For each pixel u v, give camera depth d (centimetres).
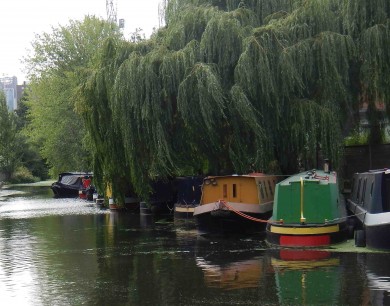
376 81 1958
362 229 1630
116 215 2870
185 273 1296
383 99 1997
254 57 1992
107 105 2298
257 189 1970
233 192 2009
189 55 2078
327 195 1652
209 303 1017
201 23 2212
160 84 2109
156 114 2091
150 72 2094
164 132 2122
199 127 2089
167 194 2800
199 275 1267
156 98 2094
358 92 2131
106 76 2255
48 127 4853
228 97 2041
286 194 1669
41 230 2291
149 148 2167
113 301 1062
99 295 1115
